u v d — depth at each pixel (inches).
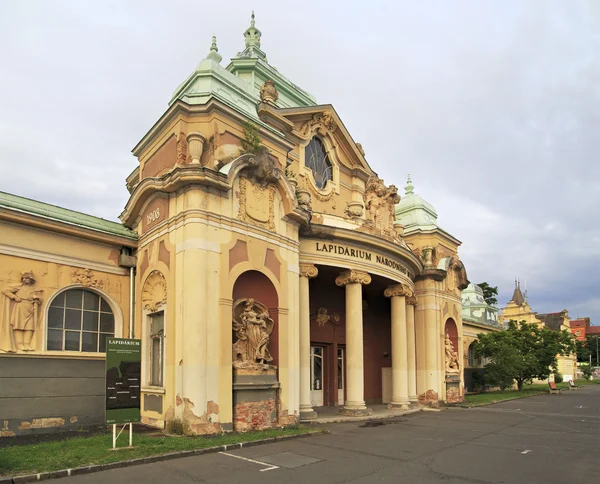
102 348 649.6
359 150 997.8
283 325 645.3
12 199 590.6
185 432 526.6
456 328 1210.0
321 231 768.9
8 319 563.5
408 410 896.9
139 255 673.6
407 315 1009.5
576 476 405.1
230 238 593.3
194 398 531.2
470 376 1611.7
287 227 679.7
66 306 624.1
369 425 706.8
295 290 677.3
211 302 561.3
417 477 392.5
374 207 927.7
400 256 928.9
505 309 3299.7
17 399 557.9
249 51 1024.2
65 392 597.3
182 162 609.9
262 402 597.6
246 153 623.8
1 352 552.4
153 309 628.1
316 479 378.9
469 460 462.6
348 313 816.9
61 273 616.4
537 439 598.9
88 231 635.5
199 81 674.2
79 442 474.3
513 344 1660.9
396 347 925.8
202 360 541.6
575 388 2092.8
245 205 620.1
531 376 1785.2
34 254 594.9
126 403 454.3
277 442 531.5
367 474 398.9
